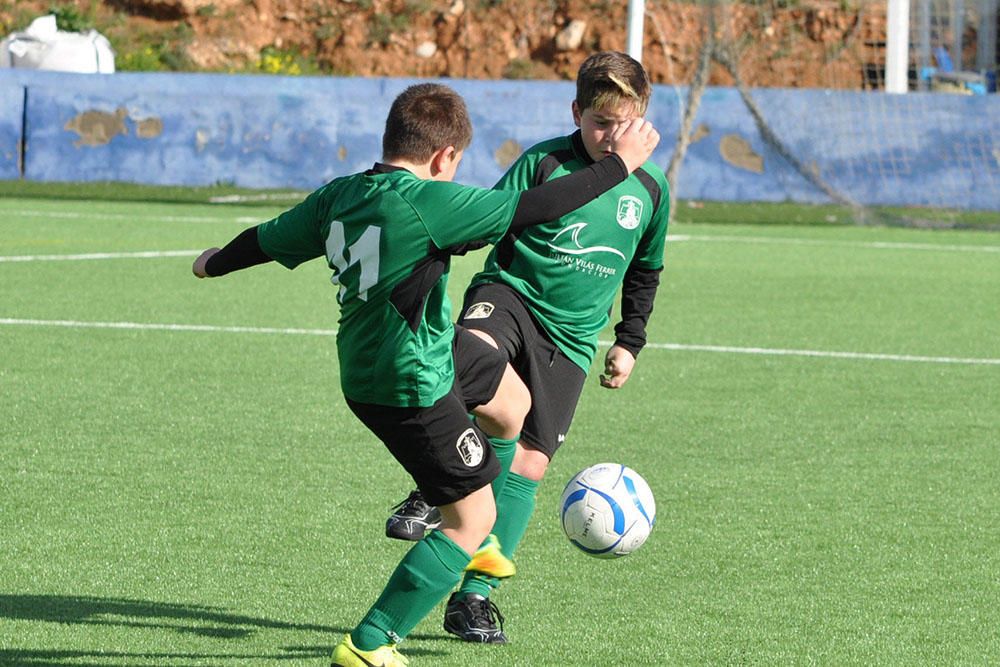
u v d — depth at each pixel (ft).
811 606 52.39
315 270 166.09
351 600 52.19
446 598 53.57
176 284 146.72
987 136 250.98
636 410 90.58
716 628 49.67
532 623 50.06
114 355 104.47
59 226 205.05
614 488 48.16
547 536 61.67
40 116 254.06
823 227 239.91
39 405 86.17
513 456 49.85
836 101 255.50
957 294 154.71
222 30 369.09
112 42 359.87
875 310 140.46
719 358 110.83
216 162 255.09
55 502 64.54
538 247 51.62
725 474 73.92
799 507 67.36
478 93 251.19
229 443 77.71
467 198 39.81
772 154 254.06
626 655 46.73
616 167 42.01
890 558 59.11
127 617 49.39
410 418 40.96
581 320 52.34
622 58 50.75
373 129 253.24
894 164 253.03
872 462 77.30
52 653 45.50
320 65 371.35
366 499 66.90
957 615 51.65
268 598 52.08
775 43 341.00
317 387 94.58
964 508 67.72
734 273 170.09
